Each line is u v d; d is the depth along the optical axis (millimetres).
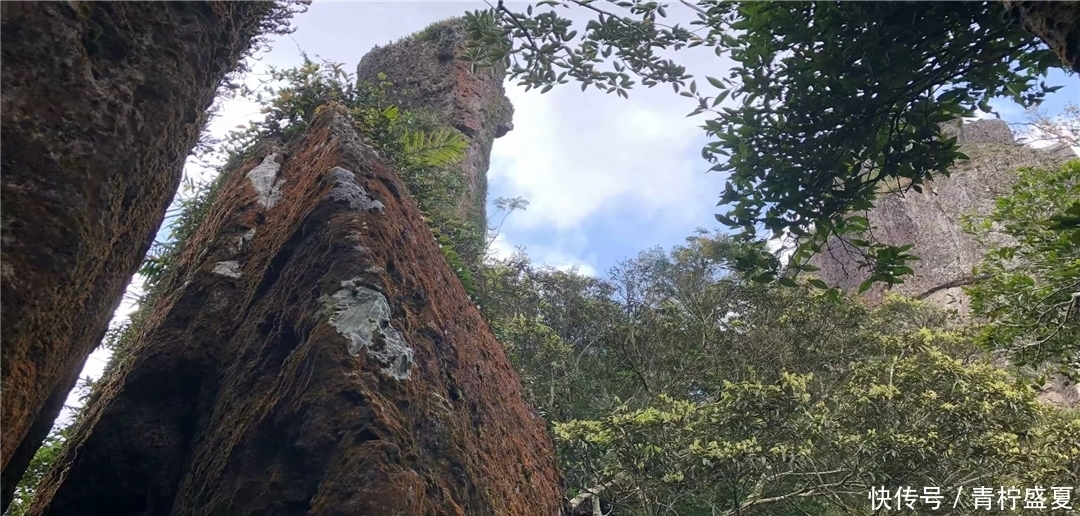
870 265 4160
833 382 9336
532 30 3949
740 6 3684
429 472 3031
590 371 11242
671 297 12312
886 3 3295
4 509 2514
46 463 5145
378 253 3611
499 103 16953
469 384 4066
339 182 3898
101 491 3254
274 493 2750
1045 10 2137
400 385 3141
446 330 4074
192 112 2689
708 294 11492
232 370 3480
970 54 3430
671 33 3924
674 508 8250
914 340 8336
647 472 7039
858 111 3670
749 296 11016
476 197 14094
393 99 15180
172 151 2615
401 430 2959
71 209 1922
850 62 3494
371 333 3172
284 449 2912
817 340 10406
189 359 3639
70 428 4961
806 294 10750
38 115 1908
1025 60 3428
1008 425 6949
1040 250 7215
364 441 2783
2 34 1878
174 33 2471
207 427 3340
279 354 3344
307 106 5746
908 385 7105
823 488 6965
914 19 3305
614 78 4035
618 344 11359
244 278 4062
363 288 3326
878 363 8086
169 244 5789
